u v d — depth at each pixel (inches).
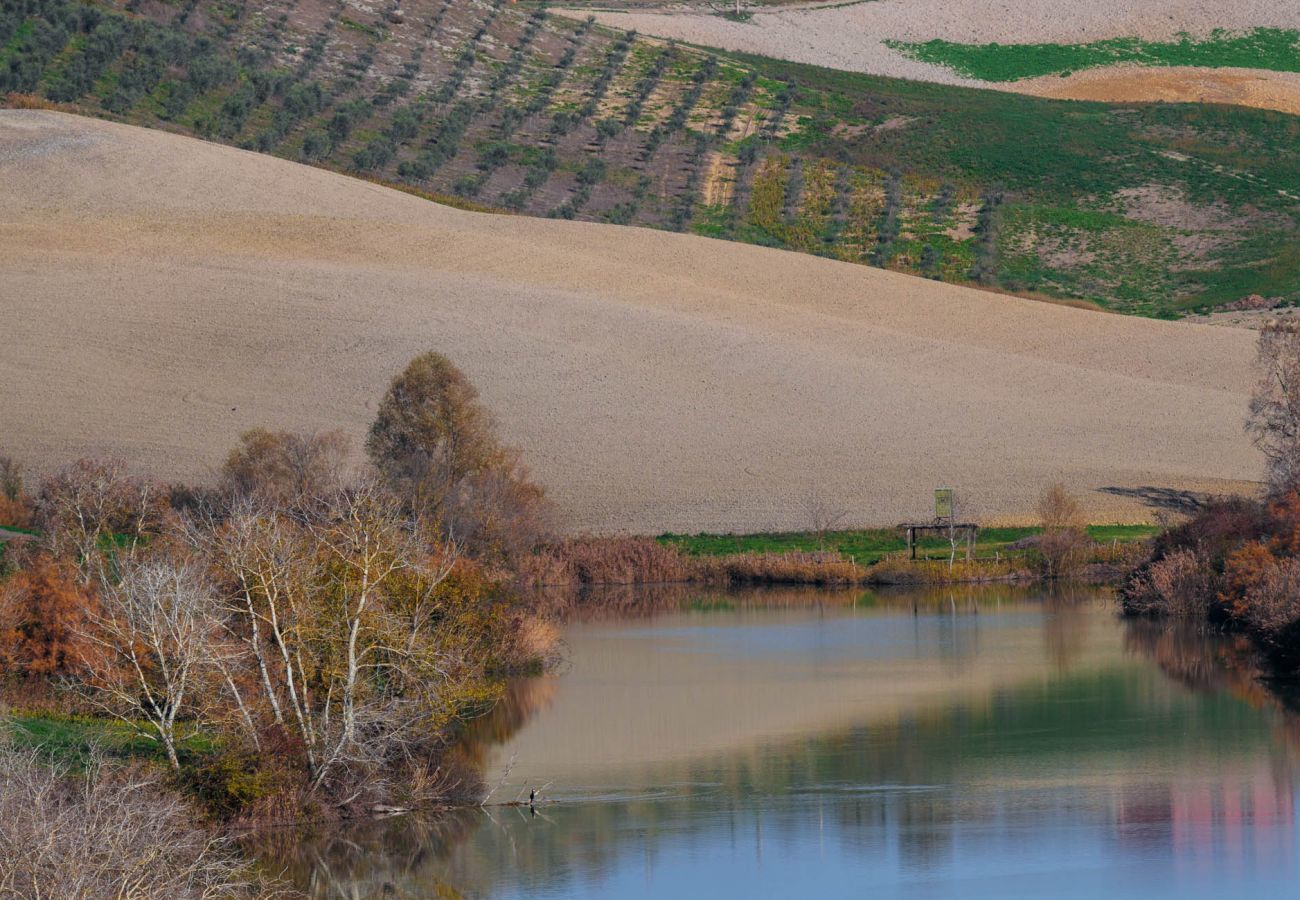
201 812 1063.0
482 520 2105.1
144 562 1259.8
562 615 2314.2
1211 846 1086.4
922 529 2785.4
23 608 1300.4
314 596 1168.2
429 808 1180.5
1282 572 1844.2
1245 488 3075.8
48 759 1035.3
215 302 3855.8
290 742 1119.0
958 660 1822.1
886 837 1123.9
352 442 3061.0
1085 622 2118.6
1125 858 1065.5
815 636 2052.2
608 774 1302.9
